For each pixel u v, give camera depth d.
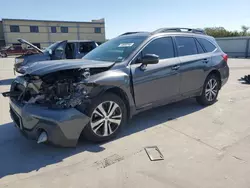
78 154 2.76
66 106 2.61
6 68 13.77
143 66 3.36
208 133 3.32
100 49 4.04
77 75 2.81
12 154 2.79
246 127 3.54
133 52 3.36
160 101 3.72
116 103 3.08
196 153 2.73
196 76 4.27
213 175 2.28
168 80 3.73
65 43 7.97
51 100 2.67
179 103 4.98
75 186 2.15
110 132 3.09
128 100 3.23
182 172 2.34
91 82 2.75
